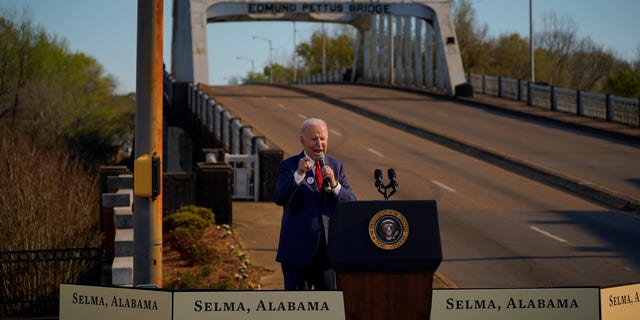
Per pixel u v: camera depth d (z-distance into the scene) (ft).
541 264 47.83
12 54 227.81
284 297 18.02
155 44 28.86
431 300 18.38
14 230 55.06
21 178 69.56
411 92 203.31
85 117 268.41
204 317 17.92
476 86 187.93
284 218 23.85
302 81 378.73
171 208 61.82
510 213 65.46
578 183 76.84
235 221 61.82
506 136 114.93
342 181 24.06
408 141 111.75
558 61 307.99
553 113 141.18
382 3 191.72
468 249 52.29
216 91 205.16
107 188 62.69
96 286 18.79
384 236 18.22
